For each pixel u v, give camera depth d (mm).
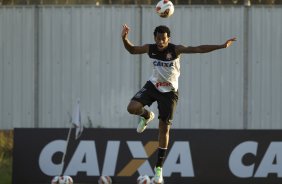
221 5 52719
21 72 53594
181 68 52781
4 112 53594
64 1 54156
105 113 53156
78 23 53344
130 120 53094
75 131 48562
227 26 52844
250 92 52844
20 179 48438
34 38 53500
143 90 35156
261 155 48062
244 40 52844
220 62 52844
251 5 52781
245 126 52906
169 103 34938
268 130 48125
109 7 53094
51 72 53500
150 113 36062
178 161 47938
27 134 48719
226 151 48000
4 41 53656
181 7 52781
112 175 48219
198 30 52844
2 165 52281
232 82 52844
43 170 48500
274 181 47938
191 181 47844
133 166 48219
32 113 53500
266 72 52938
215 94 52844
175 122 52844
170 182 47750
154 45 34625
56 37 53469
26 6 53500
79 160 48438
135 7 52969
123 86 53125
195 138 48062
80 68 53344
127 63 53062
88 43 53312
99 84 53219
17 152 48594
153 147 48219
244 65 52875
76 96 53375
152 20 52844
